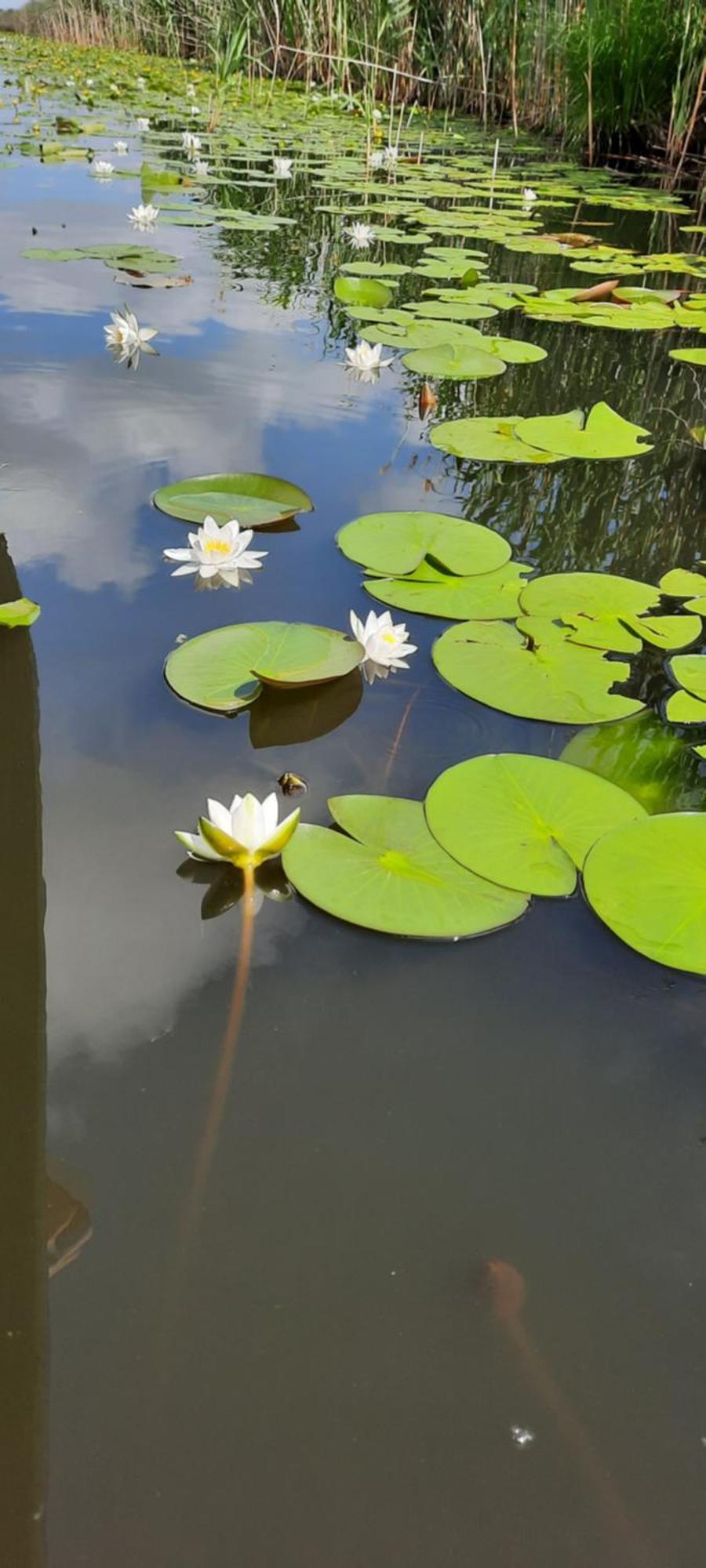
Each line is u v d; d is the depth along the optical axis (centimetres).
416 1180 97
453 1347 88
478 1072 103
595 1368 87
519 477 199
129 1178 96
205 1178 96
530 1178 97
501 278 352
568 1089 103
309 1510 76
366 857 119
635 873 118
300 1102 101
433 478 193
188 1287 91
